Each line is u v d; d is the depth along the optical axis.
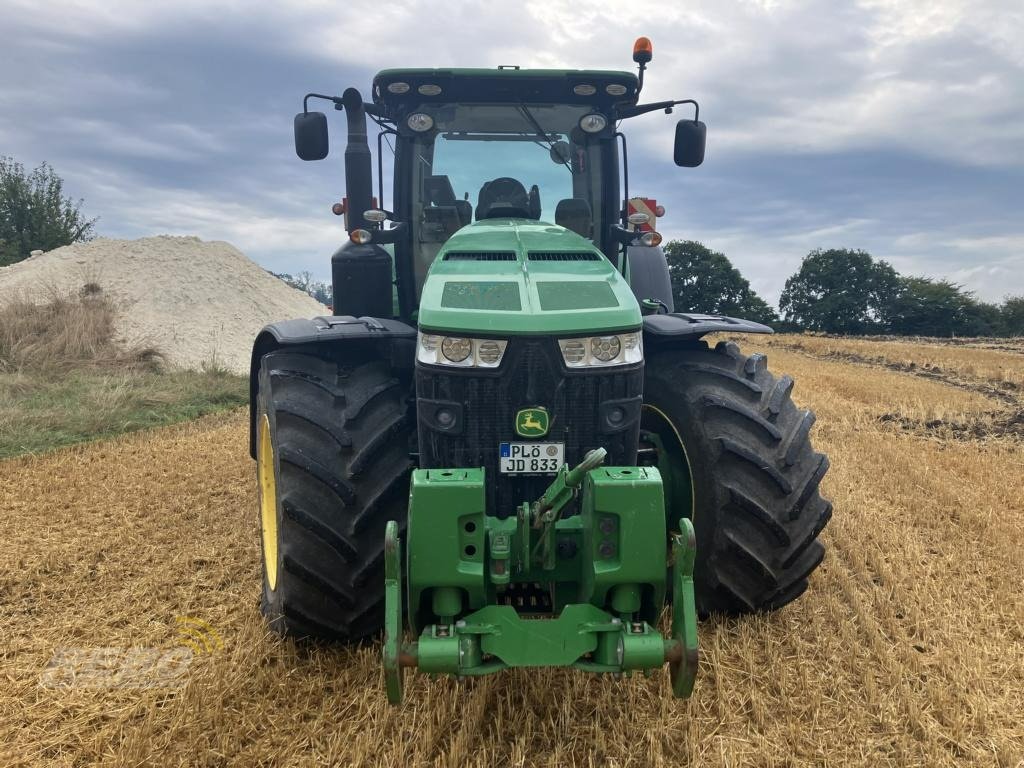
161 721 2.60
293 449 2.94
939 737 2.59
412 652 2.20
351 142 3.73
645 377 3.50
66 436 7.44
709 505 3.19
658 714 2.69
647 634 2.25
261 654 3.03
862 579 3.94
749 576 3.24
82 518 4.86
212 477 5.95
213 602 3.63
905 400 10.56
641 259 5.48
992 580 3.99
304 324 3.27
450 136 3.94
